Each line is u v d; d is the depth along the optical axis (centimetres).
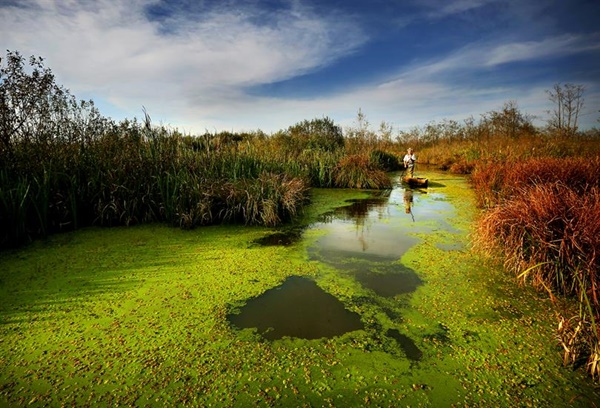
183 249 493
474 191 1035
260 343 269
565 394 212
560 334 258
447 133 2714
